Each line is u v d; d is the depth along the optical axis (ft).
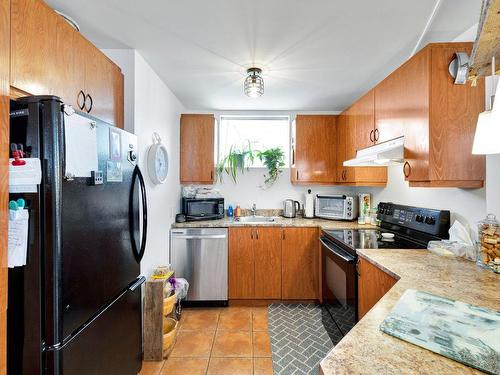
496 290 3.22
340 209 9.21
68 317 3.21
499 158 4.18
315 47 5.67
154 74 6.91
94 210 3.78
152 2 4.28
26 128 2.96
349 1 4.25
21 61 3.13
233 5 4.34
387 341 2.18
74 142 3.30
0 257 2.40
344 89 8.16
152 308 5.91
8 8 2.67
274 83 7.68
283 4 4.32
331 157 9.39
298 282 8.59
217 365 5.72
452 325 2.39
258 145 10.67
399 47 5.68
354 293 5.44
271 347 6.35
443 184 4.35
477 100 4.32
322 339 6.70
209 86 7.93
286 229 8.57
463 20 4.73
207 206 9.39
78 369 3.40
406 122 4.95
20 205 2.85
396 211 7.00
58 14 3.85
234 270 8.52
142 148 6.21
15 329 2.95
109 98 5.19
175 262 8.30
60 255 3.06
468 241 4.71
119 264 4.50
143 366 5.68
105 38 5.37
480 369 1.82
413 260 4.56
